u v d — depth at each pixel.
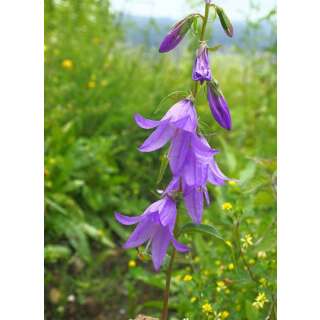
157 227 0.18
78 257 0.33
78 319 0.30
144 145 0.17
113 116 0.40
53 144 0.36
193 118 0.17
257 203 0.26
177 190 0.18
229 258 0.25
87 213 0.36
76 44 0.44
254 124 0.44
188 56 0.46
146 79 0.45
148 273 0.30
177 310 0.28
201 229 0.18
